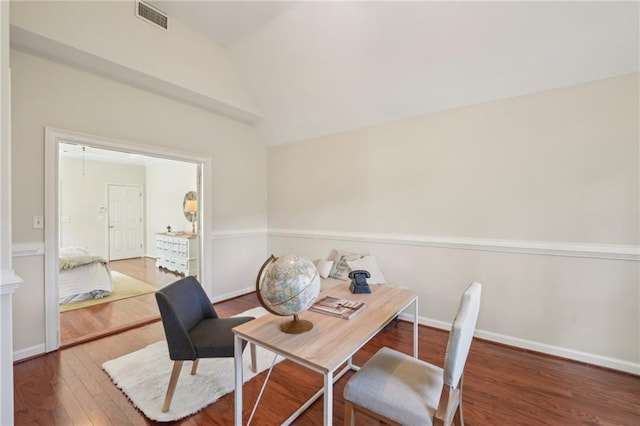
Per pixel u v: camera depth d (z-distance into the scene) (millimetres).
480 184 2699
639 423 1659
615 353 2172
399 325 3057
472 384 2025
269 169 4512
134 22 2539
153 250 6902
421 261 3051
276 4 2545
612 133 2150
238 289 4129
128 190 6805
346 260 3373
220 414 1725
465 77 2555
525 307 2508
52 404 1800
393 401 1204
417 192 3070
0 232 1257
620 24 1908
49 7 2131
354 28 2562
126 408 1767
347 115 3424
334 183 3750
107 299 3809
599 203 2207
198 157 3578
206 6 2576
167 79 2865
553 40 2104
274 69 3262
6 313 1260
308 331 1430
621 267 2139
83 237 6145
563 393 1923
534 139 2439
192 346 1653
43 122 2404
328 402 1110
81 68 2594
